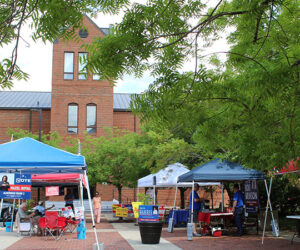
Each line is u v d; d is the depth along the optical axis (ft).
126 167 69.62
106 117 106.01
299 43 17.13
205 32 16.51
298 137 18.31
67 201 58.49
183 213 55.52
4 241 39.34
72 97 105.19
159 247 34.47
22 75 7.77
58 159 31.89
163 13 11.53
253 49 18.79
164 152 52.24
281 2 12.09
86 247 34.78
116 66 10.55
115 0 10.35
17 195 34.27
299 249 32.76
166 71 13.02
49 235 45.27
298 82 13.06
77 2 9.77
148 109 13.03
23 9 8.04
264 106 16.26
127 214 66.18
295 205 63.00
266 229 48.73
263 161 24.64
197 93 13.80
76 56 106.52
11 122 110.32
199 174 42.22
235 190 44.86
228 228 48.55
